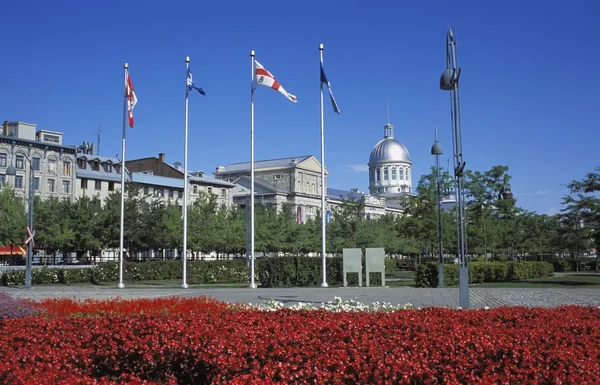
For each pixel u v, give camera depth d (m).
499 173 50.72
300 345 8.05
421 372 6.51
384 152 169.62
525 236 62.09
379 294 26.42
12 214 58.69
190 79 35.78
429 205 50.47
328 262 35.94
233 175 130.38
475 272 36.97
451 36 18.20
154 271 46.66
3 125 79.25
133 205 59.12
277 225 67.81
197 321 10.36
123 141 36.25
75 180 83.50
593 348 7.73
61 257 72.94
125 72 35.41
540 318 11.19
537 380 6.21
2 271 41.59
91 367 8.32
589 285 35.00
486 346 7.57
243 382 6.33
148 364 8.26
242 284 40.91
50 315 13.94
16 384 6.32
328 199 132.00
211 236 59.72
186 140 35.66
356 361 6.82
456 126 18.02
